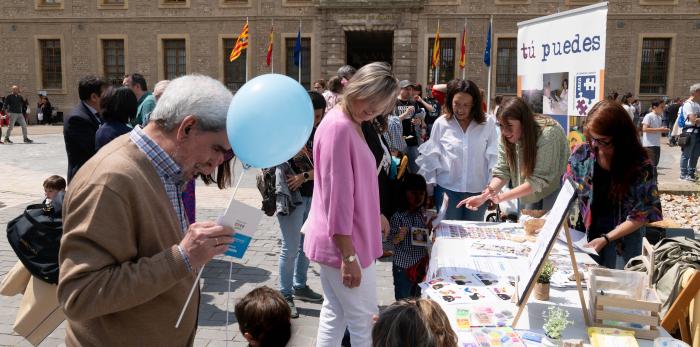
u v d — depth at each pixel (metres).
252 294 2.51
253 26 28.11
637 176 3.11
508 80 26.98
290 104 2.03
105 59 29.83
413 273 4.10
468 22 26.75
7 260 5.68
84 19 29.33
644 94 26.78
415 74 27.12
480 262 2.99
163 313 1.87
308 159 4.36
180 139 1.81
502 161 4.26
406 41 26.80
